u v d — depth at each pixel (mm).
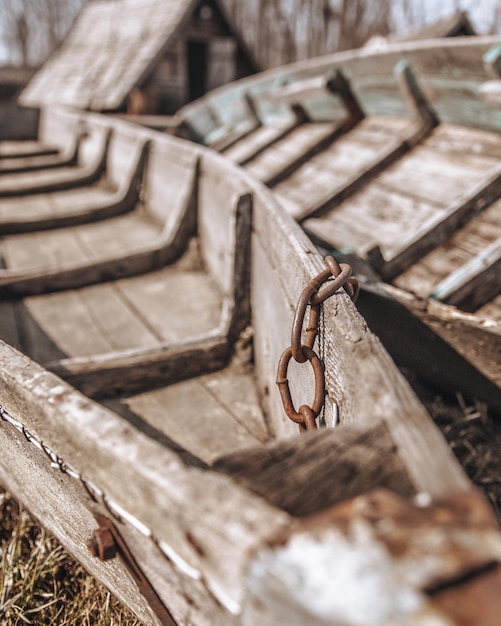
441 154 4383
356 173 4625
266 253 2783
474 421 3000
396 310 3037
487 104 3820
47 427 1402
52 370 2785
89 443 1217
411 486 968
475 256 3303
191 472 1033
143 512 1147
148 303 3920
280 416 2449
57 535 2145
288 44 25719
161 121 9594
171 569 1221
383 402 1167
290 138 6574
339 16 23438
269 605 812
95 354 3287
